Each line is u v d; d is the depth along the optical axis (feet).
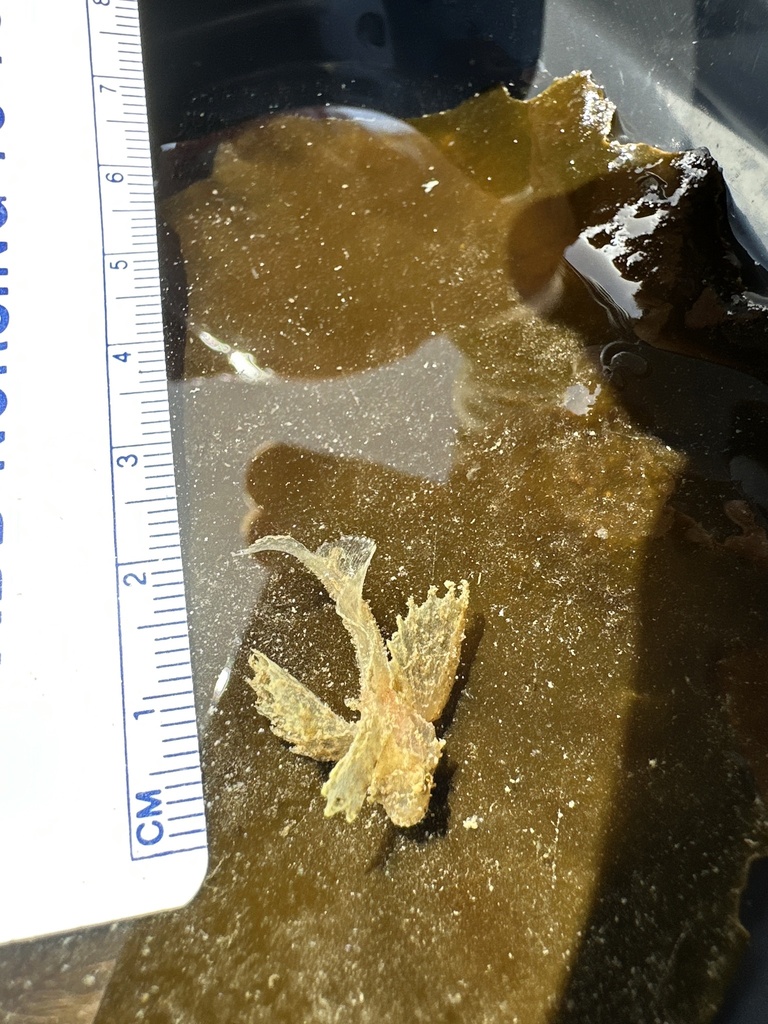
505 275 0.26
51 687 0.20
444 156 0.29
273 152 0.29
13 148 0.26
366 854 0.19
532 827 0.19
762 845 0.19
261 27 0.32
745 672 0.20
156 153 0.30
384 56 0.32
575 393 0.24
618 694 0.20
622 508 0.22
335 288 0.26
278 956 0.18
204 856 0.19
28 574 0.21
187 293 0.26
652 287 0.26
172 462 0.23
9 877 0.18
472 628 0.21
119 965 0.18
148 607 0.21
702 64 0.30
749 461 0.23
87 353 0.24
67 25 0.28
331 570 0.21
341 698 0.20
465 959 0.18
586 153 0.28
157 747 0.20
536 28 0.32
